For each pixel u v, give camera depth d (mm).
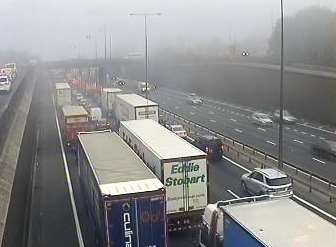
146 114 42094
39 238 21844
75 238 21547
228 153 38594
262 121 56219
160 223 16656
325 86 60969
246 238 12664
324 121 59969
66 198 28219
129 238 16469
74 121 43531
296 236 12023
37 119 64375
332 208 23750
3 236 17031
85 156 23406
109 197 16141
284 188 25031
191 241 20312
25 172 31422
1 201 20453
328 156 36688
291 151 39844
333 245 11336
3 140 30797
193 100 82688
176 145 23625
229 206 14836
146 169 19609
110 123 55219
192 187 20734
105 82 101562
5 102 61125
